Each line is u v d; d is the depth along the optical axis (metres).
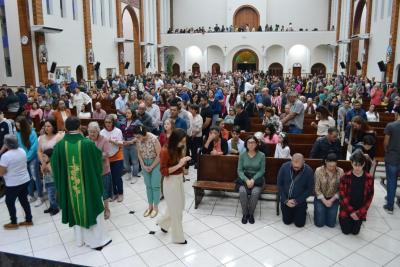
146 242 4.79
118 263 4.30
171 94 10.40
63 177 4.40
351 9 24.12
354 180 4.85
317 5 32.25
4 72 14.66
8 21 14.28
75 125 4.34
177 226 4.66
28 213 5.27
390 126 5.50
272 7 33.00
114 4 22.30
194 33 30.81
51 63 15.85
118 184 6.12
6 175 5.00
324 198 5.10
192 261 4.34
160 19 31.06
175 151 4.44
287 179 5.15
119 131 6.09
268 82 20.23
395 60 16.62
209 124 8.45
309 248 4.62
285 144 6.31
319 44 29.48
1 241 4.84
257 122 9.11
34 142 5.95
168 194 4.55
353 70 24.61
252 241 4.81
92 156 4.38
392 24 16.58
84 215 4.41
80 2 18.27
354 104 8.72
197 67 33.38
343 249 4.60
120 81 18.47
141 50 26.73
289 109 7.60
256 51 30.38
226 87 14.48
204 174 6.12
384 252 4.53
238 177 5.68
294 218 5.26
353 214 4.82
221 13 33.44
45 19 15.20
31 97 11.09
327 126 7.20
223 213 5.71
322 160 5.76
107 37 21.47
